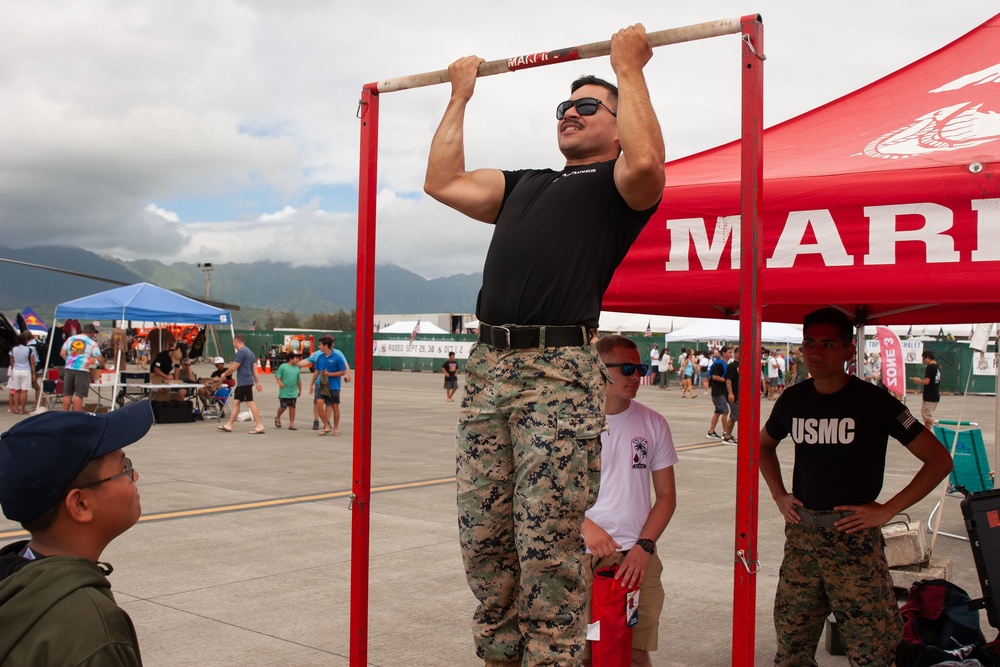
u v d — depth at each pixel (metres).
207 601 4.93
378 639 4.32
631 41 2.15
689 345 40.97
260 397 24.69
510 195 2.37
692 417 20.30
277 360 43.50
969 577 5.64
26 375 17.95
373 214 2.55
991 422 19.36
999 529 3.07
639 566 3.05
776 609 3.43
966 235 2.60
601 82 2.42
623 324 36.47
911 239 2.67
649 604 3.18
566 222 2.18
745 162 2.00
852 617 3.21
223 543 6.41
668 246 3.05
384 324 67.69
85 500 1.61
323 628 4.47
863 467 3.20
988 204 2.57
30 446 1.56
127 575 5.48
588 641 3.06
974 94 3.16
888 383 9.99
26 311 36.38
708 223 2.99
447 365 24.22
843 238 2.76
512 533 2.24
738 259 2.94
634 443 3.23
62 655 1.39
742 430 1.98
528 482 2.09
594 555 3.08
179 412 16.62
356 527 2.49
